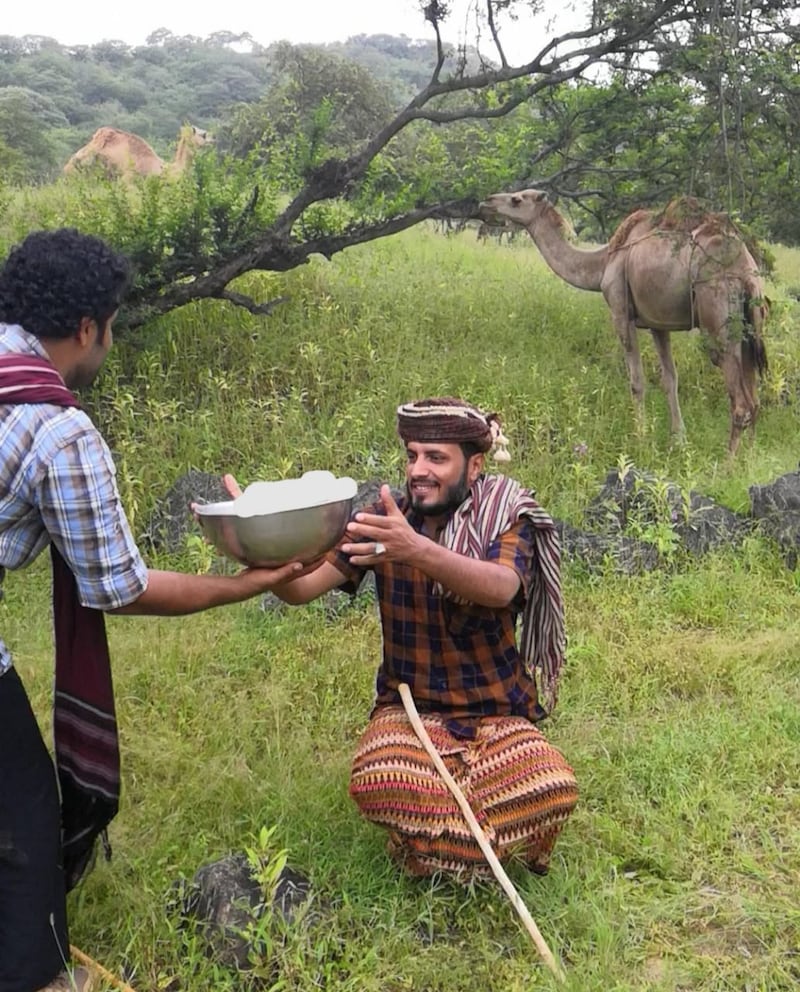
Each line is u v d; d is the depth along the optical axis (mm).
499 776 2977
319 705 4062
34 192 10953
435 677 3096
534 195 8312
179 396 6984
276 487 2633
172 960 2750
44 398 2271
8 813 2455
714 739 3785
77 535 2318
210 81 75750
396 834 2984
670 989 2660
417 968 2715
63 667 2582
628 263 7691
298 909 2773
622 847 3236
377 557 2715
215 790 3393
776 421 8000
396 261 10656
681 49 7746
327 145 8227
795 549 5562
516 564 2934
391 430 6797
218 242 7465
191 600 2557
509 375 7711
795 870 3139
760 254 7488
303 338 7824
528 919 2746
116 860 3068
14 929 2443
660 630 4824
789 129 7695
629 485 5984
